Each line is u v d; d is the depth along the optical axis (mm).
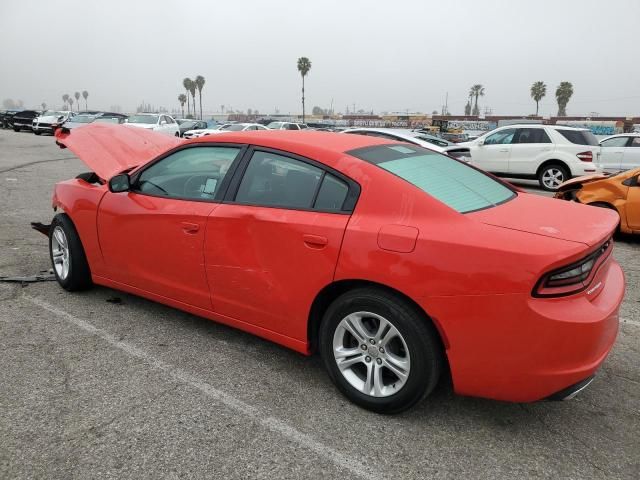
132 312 4129
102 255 4109
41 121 30062
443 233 2529
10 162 15039
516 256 2348
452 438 2645
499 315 2371
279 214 3020
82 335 3703
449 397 3029
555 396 2404
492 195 3148
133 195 3838
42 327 3809
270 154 3215
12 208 8188
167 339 3682
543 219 2727
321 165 2986
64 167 14250
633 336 3910
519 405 2957
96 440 2553
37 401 2863
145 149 4844
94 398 2914
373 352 2771
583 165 12062
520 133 12977
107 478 2299
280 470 2377
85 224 4164
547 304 2328
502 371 2436
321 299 2947
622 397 3062
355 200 2816
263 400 2947
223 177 3375
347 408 2887
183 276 3537
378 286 2686
